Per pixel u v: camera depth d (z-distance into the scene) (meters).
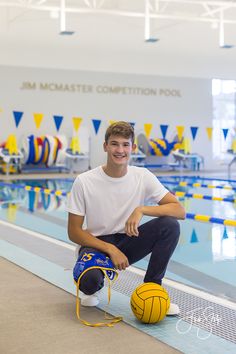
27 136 12.99
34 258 3.48
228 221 5.39
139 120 14.03
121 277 3.02
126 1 11.83
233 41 13.57
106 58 13.55
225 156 14.93
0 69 12.65
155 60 13.97
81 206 2.42
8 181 10.52
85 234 2.39
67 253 3.65
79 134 13.41
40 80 13.05
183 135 14.43
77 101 13.45
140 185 2.46
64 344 2.02
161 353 1.94
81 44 13.18
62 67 13.21
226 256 3.85
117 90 13.77
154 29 13.02
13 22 12.36
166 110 14.25
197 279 3.16
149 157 14.06
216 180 11.08
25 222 5.28
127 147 2.33
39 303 2.52
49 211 6.09
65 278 2.97
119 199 2.43
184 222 5.49
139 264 3.53
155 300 2.22
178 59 14.15
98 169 2.44
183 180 11.07
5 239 4.16
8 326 2.21
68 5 11.64
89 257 2.31
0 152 11.79
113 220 2.45
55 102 13.26
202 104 14.55
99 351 1.95
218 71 14.56
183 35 13.68
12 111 12.87
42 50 12.95
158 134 14.24
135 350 1.97
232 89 14.84
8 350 1.95
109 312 2.40
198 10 12.16
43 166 13.15
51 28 12.77
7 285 2.83
